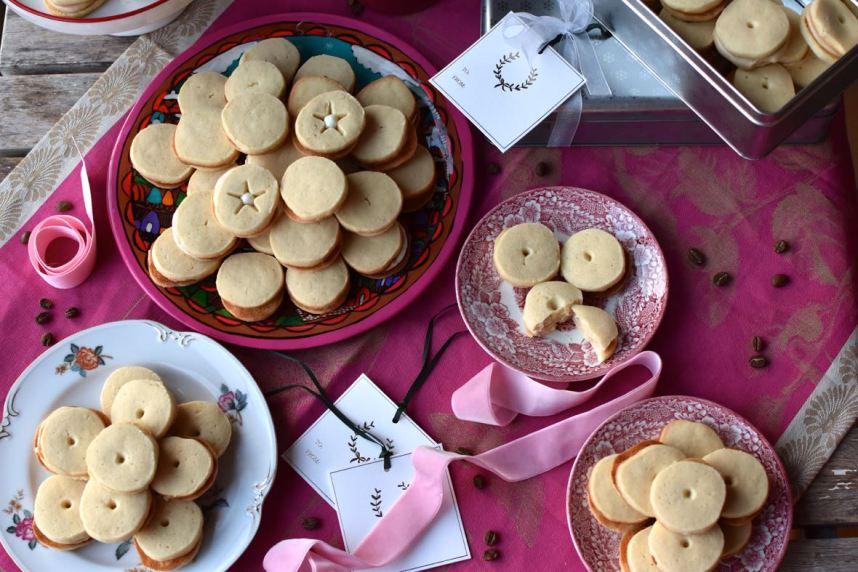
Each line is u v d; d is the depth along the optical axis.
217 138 0.83
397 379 0.83
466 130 0.85
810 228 0.84
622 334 0.80
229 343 0.82
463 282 0.81
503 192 0.86
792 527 0.77
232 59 0.88
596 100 0.82
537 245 0.81
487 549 0.78
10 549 0.76
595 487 0.75
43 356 0.80
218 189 0.80
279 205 0.81
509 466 0.79
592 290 0.80
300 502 0.80
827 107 0.81
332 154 0.81
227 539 0.77
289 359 0.83
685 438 0.76
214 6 0.93
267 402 0.82
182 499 0.76
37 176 0.88
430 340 0.83
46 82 0.92
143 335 0.81
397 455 0.80
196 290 0.83
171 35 0.92
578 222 0.83
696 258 0.83
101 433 0.75
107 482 0.74
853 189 0.85
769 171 0.85
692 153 0.86
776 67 0.78
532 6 0.85
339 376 0.82
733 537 0.73
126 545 0.77
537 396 0.80
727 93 0.76
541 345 0.81
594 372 0.79
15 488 0.78
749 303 0.83
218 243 0.81
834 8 0.76
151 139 0.85
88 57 0.93
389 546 0.77
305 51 0.88
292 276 0.81
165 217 0.85
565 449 0.79
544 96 0.82
